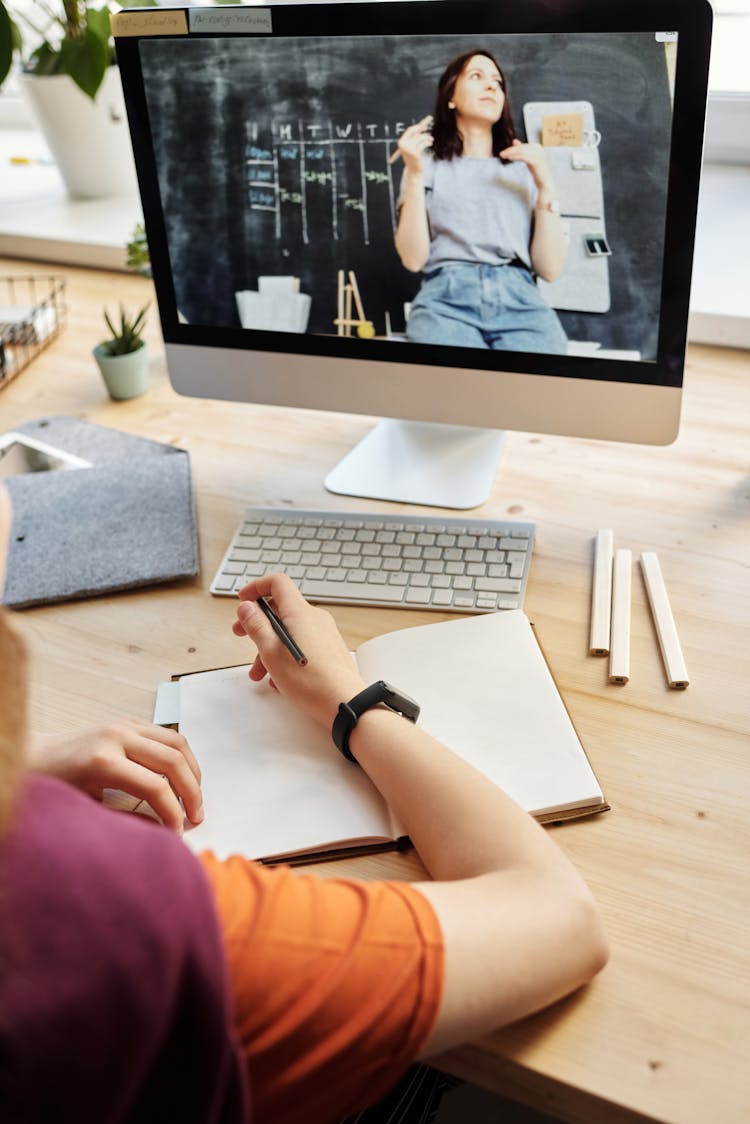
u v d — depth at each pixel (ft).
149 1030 1.46
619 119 3.08
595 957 2.12
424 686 2.93
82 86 5.59
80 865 1.51
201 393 4.07
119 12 3.48
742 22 5.21
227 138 3.57
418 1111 2.88
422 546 3.52
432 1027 1.84
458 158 3.32
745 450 4.05
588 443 4.17
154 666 3.16
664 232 3.17
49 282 6.09
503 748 2.72
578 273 3.33
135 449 4.27
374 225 3.53
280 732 2.83
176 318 3.95
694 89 2.96
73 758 2.59
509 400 3.62
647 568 3.38
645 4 2.91
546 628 3.21
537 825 2.33
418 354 3.67
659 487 3.86
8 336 5.28
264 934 1.78
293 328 3.80
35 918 1.42
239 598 3.29
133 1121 1.55
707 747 2.75
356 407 3.86
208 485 4.06
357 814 2.57
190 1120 1.59
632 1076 2.01
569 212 3.26
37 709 3.01
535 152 3.22
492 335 3.53
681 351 3.31
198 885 1.63
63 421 4.56
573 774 2.63
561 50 3.06
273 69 3.41
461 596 3.31
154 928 1.50
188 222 3.75
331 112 3.41
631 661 3.06
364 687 2.74
